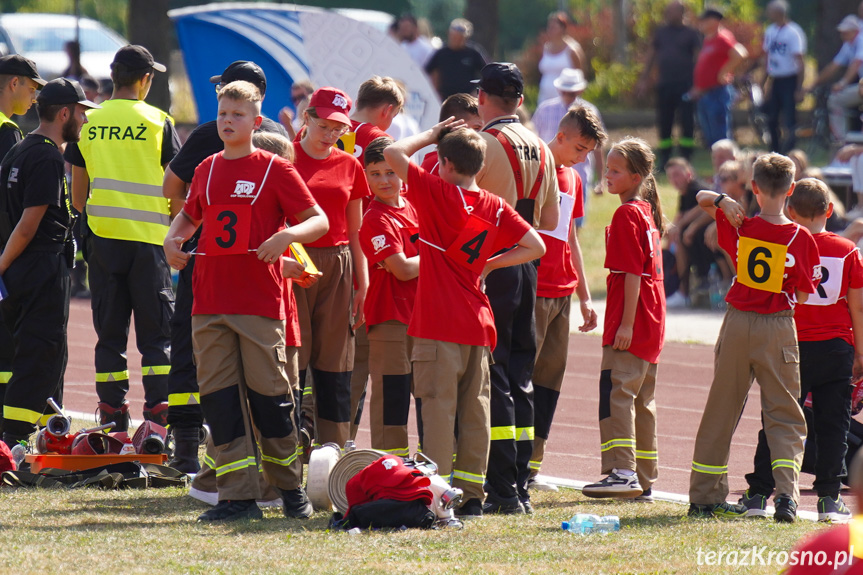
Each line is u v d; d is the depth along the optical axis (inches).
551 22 3216.0
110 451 1131.3
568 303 1129.4
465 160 944.3
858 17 3841.0
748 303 1007.0
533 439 1089.4
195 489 1011.9
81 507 974.4
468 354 960.9
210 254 913.5
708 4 5433.1
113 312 1249.4
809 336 1037.2
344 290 1096.2
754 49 5167.3
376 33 2386.8
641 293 1092.5
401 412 1078.4
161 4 3715.6
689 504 1039.0
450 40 3129.9
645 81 3636.8
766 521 993.5
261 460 985.5
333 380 1100.5
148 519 936.3
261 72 1089.4
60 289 1152.8
